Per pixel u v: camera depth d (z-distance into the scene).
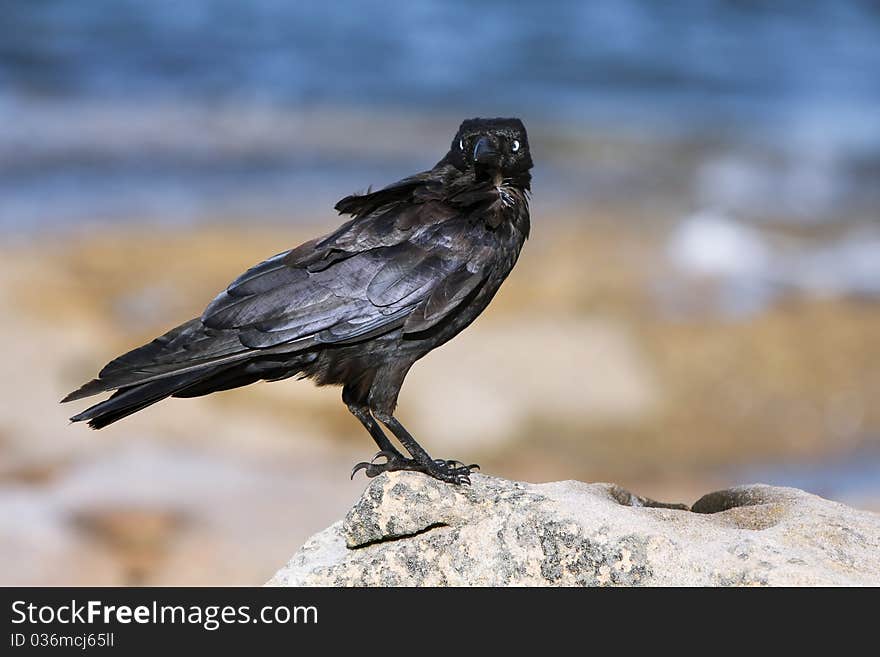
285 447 15.01
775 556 6.45
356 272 7.36
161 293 19.66
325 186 26.83
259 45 43.09
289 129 32.19
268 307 7.21
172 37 42.84
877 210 25.80
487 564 6.84
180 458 14.43
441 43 45.47
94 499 13.12
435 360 17.09
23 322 17.88
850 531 6.82
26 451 14.18
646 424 15.98
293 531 12.64
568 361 17.31
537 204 25.30
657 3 54.88
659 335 18.41
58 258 20.91
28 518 12.47
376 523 7.11
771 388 17.16
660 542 6.54
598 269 20.97
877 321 19.20
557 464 15.00
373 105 35.94
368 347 7.42
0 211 23.61
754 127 35.03
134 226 23.05
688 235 23.19
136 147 29.25
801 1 56.22
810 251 22.70
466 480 7.18
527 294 19.75
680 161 30.45
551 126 34.25
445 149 31.08
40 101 33.25
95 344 17.41
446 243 7.53
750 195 26.77
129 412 7.08
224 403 16.08
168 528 12.49
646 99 38.62
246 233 23.02
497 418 15.75
